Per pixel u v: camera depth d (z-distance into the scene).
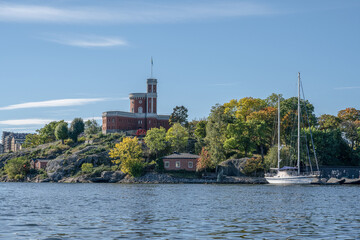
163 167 150.25
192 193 89.00
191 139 179.38
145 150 162.62
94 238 37.50
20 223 45.88
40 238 37.53
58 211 56.91
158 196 81.19
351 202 68.75
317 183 124.06
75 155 170.50
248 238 37.53
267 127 150.50
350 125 152.25
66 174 163.38
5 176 175.88
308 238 37.69
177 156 150.50
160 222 46.41
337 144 142.12
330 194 85.31
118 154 150.50
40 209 59.47
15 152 198.12
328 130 145.38
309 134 138.25
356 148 146.12
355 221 47.50
